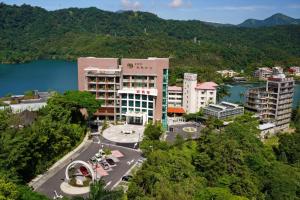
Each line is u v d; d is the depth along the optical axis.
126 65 172.88
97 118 174.50
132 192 88.06
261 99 198.00
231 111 191.62
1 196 68.25
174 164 102.06
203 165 114.19
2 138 96.62
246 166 115.94
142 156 125.88
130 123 170.75
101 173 108.62
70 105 144.62
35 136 104.94
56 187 99.06
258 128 175.00
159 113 173.12
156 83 172.12
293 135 152.62
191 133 167.62
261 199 105.62
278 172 116.44
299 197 111.81
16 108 157.00
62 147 122.94
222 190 93.88
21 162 95.75
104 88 171.50
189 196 87.69
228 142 119.12
